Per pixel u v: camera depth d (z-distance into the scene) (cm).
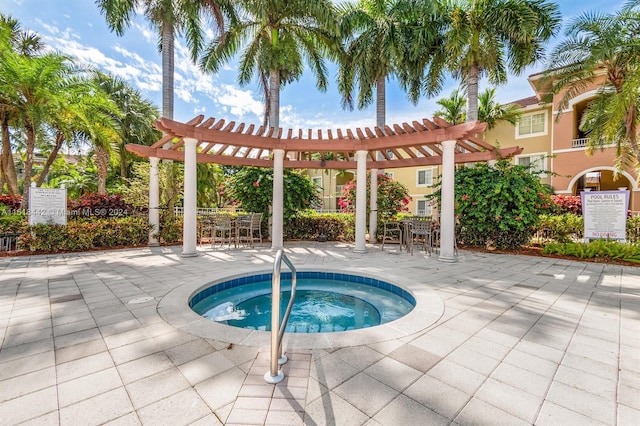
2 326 283
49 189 721
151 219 861
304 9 912
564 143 1400
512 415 167
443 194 652
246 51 1080
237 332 272
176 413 166
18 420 159
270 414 166
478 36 898
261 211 1049
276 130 1004
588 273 541
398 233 1027
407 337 267
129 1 922
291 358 229
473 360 227
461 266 604
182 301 359
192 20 989
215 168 1952
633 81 708
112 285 433
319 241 1048
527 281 477
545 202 805
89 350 237
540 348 247
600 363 224
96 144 1066
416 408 172
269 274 562
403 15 952
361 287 525
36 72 777
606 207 716
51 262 615
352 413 167
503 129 1602
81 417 162
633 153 902
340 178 2309
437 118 620
